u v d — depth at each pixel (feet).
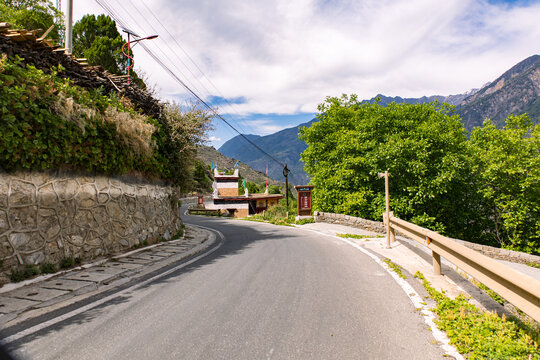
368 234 45.78
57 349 9.81
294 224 63.46
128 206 29.78
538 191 60.44
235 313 13.26
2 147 16.76
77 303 14.74
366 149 65.57
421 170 57.31
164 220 38.34
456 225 69.97
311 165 81.51
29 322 12.23
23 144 17.80
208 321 12.35
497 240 71.00
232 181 140.67
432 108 69.41
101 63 56.70
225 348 10.00
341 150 66.64
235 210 135.95
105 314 13.19
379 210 60.80
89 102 23.89
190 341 10.51
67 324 12.02
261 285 17.78
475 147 66.64
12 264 17.35
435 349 9.96
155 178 36.76
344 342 10.47
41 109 18.95
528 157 62.03
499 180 63.98
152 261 24.63
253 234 47.75
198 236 43.29
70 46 36.52
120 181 28.81
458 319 12.08
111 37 62.80
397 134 61.87
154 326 11.84
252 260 25.55
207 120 46.16
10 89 16.79
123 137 27.53
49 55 24.32
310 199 68.54
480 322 11.57
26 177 18.76
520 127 67.36
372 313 13.26
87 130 23.12
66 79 23.02
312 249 31.12
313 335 11.03
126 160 28.94
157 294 16.16
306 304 14.42
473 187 66.54
